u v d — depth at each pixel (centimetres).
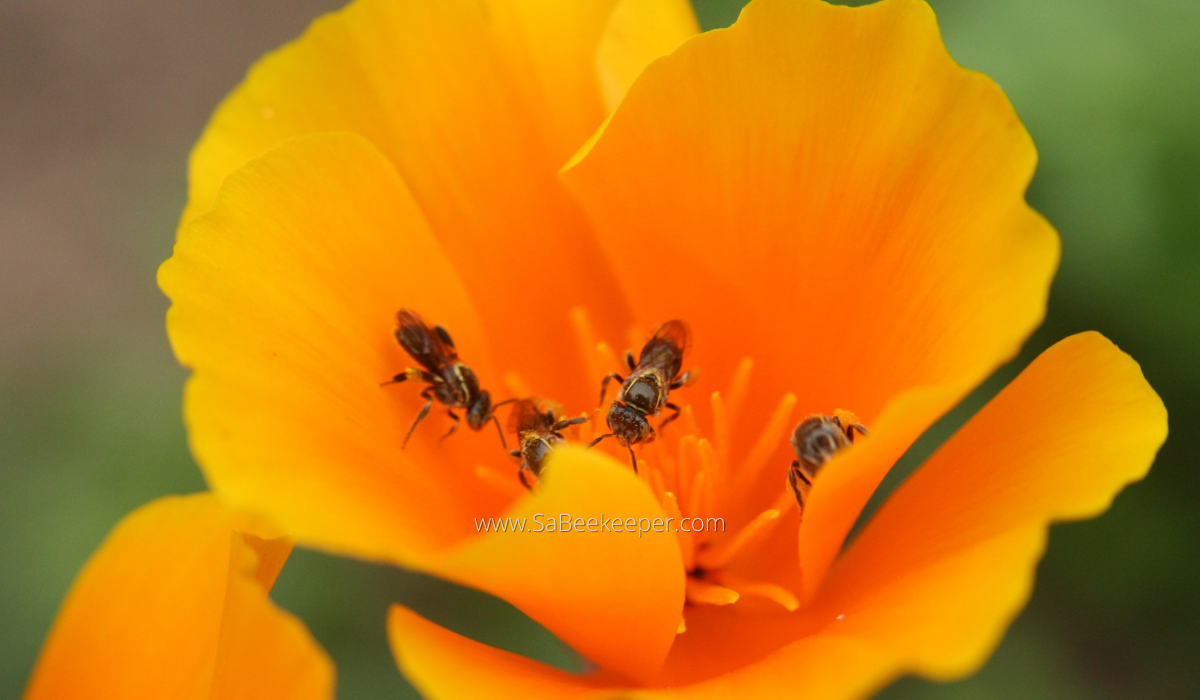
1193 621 13
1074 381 10
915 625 9
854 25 10
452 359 10
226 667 9
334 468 10
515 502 11
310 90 11
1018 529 9
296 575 13
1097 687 13
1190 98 13
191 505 10
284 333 10
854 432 10
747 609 10
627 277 11
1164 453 13
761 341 11
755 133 10
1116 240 13
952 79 10
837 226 10
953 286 10
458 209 11
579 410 11
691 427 11
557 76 11
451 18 11
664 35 11
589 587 9
